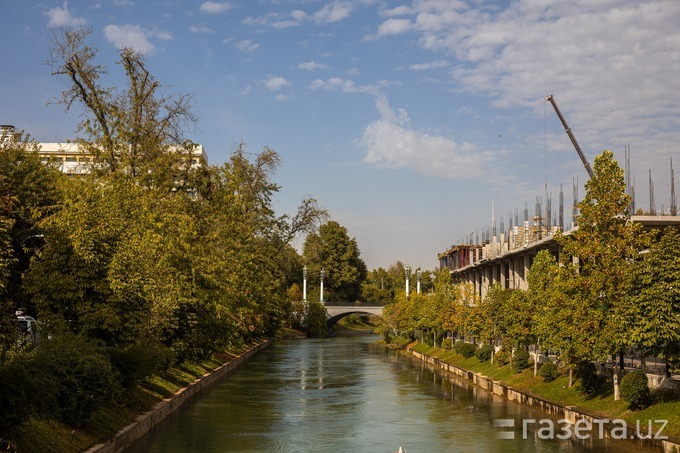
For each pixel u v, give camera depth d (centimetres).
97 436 2623
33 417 2202
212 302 5247
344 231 17712
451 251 14212
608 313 3484
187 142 5844
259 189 9000
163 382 4300
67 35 5153
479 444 3109
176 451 2870
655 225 5053
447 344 8156
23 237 3866
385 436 3319
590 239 3672
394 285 19538
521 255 7669
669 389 3241
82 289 3094
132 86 5522
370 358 8681
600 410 3550
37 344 2789
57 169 5088
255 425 3594
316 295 16600
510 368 5356
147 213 4431
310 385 5538
